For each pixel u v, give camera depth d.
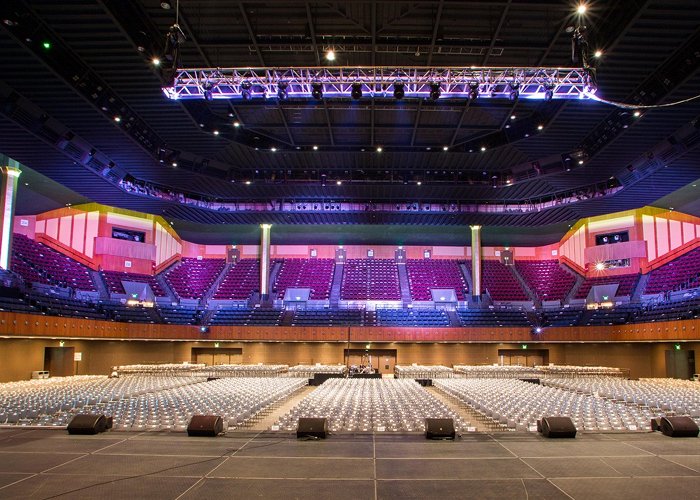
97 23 14.66
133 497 6.79
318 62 17.33
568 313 36.81
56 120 20.36
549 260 43.41
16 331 23.78
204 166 27.12
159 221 39.56
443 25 15.37
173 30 14.12
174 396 15.93
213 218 35.28
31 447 9.41
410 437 10.42
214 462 8.44
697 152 21.03
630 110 19.17
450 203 32.59
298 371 29.19
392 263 43.94
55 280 30.92
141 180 28.31
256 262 43.31
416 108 20.44
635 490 7.09
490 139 24.05
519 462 8.48
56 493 6.91
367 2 14.14
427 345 35.97
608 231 38.50
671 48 15.45
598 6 14.12
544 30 15.59
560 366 31.28
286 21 15.20
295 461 8.52
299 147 24.70
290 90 17.00
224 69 16.00
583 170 25.27
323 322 36.84
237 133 23.77
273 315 37.56
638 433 10.81
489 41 16.12
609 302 36.06
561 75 16.78
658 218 36.28
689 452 9.12
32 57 15.79
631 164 24.55
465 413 15.88
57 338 26.67
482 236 42.31
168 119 20.95
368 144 24.42
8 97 18.03
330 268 43.31
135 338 32.28
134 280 36.59
